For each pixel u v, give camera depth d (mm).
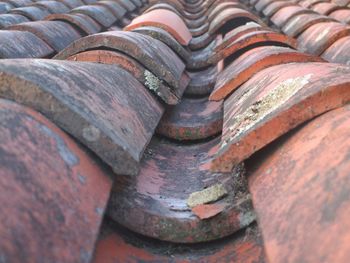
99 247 360
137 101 531
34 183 273
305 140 358
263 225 304
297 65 527
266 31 839
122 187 421
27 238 237
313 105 371
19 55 852
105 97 441
